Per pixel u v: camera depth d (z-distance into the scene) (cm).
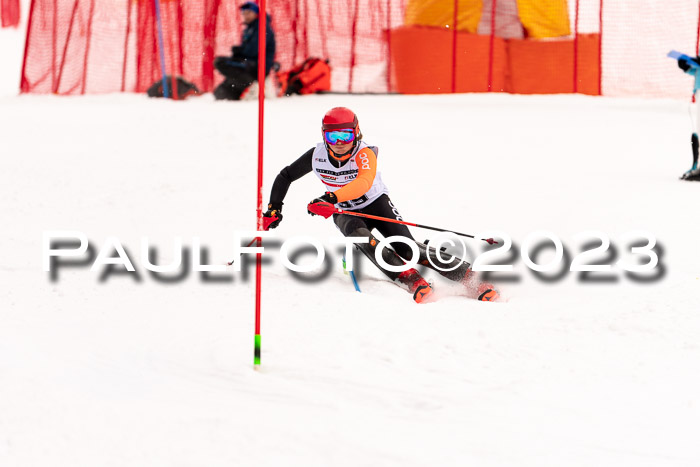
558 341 1439
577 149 3903
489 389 1211
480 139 4088
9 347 1336
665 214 2619
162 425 1035
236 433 1016
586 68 6106
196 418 1062
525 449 997
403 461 955
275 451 972
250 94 5662
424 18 6188
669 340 1423
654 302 1645
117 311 1616
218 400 1136
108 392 1153
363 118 4619
